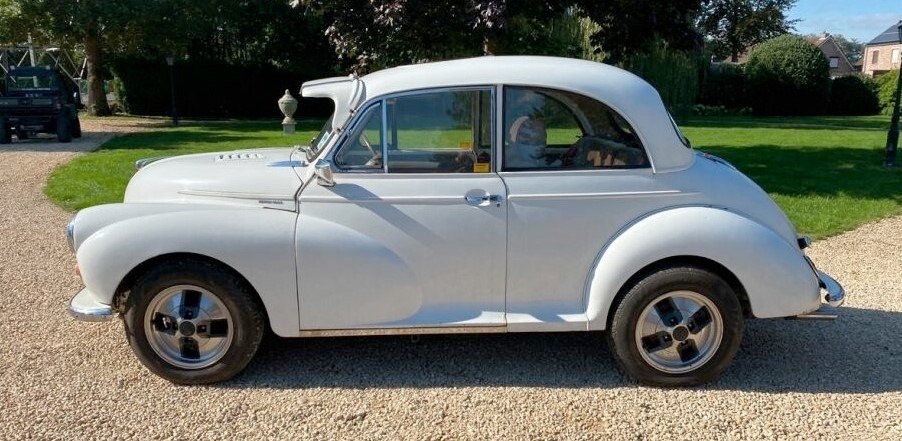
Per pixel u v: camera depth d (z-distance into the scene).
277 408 3.56
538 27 11.73
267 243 3.62
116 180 10.68
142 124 25.92
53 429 3.33
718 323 3.69
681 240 3.59
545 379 3.90
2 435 3.27
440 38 10.27
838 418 3.48
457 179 3.70
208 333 3.75
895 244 7.17
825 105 33.97
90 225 3.69
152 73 31.38
